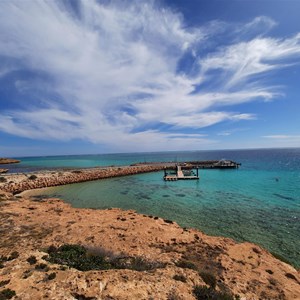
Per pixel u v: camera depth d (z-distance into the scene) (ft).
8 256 37.47
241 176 181.88
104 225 60.54
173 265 35.81
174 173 210.18
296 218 73.77
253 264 40.65
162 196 112.16
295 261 47.37
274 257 46.65
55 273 26.76
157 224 62.95
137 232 55.57
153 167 240.94
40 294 22.59
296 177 169.27
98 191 129.39
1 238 48.65
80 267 32.14
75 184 156.76
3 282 24.38
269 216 76.07
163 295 24.70
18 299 21.68
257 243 55.83
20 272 27.27
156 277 28.58
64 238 49.98
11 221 60.49
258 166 265.95
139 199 106.52
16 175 172.55
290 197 103.76
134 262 37.11
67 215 70.59
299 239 57.82
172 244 49.29
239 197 106.11
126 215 72.43
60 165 373.61
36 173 187.83
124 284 25.46
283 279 35.19
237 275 34.94
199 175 193.26
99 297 22.85
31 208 77.66
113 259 38.22
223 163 263.29
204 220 73.26
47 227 57.26
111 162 438.40
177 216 78.18
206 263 39.17
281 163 309.63
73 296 22.76
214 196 109.50
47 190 134.82
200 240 52.39
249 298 28.58
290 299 29.07
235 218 74.74
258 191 119.44
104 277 26.50
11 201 88.89
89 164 386.11
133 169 218.79
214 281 30.91
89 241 48.73
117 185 149.89
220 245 49.19
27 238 49.08
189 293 26.23
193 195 112.98
